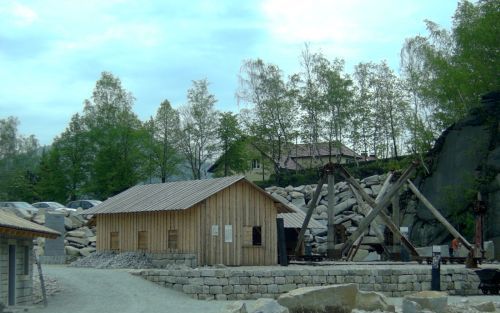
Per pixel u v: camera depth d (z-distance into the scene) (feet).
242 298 93.91
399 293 102.68
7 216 85.71
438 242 164.45
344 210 179.32
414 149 198.49
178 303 85.51
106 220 130.41
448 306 79.92
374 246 161.68
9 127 350.43
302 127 237.86
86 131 248.32
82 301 84.99
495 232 154.92
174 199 119.96
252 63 241.14
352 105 234.17
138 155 240.53
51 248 138.62
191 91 248.32
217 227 116.98
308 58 237.04
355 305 75.46
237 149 242.17
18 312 74.64
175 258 115.55
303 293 74.38
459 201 164.04
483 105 168.76
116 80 255.29
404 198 179.22
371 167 215.31
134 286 95.45
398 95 229.04
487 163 161.17
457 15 202.80
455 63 196.44
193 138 247.09
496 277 106.01
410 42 224.12
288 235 146.20
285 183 226.99
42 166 258.57
